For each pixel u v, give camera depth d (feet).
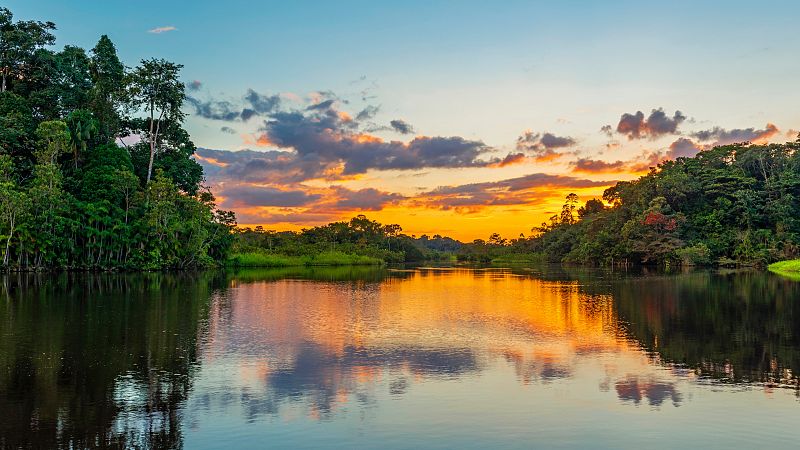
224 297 143.64
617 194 437.99
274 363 66.85
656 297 144.97
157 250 250.78
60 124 222.28
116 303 124.67
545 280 224.53
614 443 42.52
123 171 241.14
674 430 45.14
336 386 57.06
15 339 81.15
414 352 73.41
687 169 385.50
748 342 80.38
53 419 47.03
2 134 221.66
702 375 61.77
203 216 283.38
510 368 64.85
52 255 219.00
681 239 350.02
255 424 46.11
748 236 333.42
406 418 47.70
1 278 194.49
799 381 59.36
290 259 407.44
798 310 115.44
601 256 394.73
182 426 45.55
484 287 185.98
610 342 80.48
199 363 66.64
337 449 41.14
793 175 352.49
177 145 306.96
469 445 42.01
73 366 64.85
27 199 208.23
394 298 146.10
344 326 95.35
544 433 44.45
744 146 400.26
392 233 650.02
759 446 42.09
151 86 281.33
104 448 40.98
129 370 63.16
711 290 165.58
